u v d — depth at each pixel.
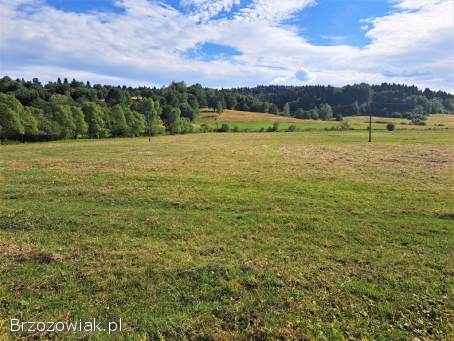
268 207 15.30
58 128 78.62
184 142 67.94
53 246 10.44
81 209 14.37
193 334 6.48
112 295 7.70
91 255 9.83
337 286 8.27
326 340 6.36
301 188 19.52
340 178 23.25
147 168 27.27
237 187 19.84
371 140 69.25
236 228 12.45
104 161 32.31
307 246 10.85
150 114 106.31
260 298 7.71
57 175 23.00
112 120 95.50
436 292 8.02
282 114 187.62
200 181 21.48
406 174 25.16
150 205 15.38
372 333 6.58
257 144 60.84
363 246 10.90
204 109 183.00
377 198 17.19
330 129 120.50
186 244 10.86
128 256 9.80
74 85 192.00
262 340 6.39
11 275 8.53
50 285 8.09
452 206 15.55
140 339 6.30
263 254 10.18
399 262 9.66
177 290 8.02
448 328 6.69
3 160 33.22
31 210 14.02
